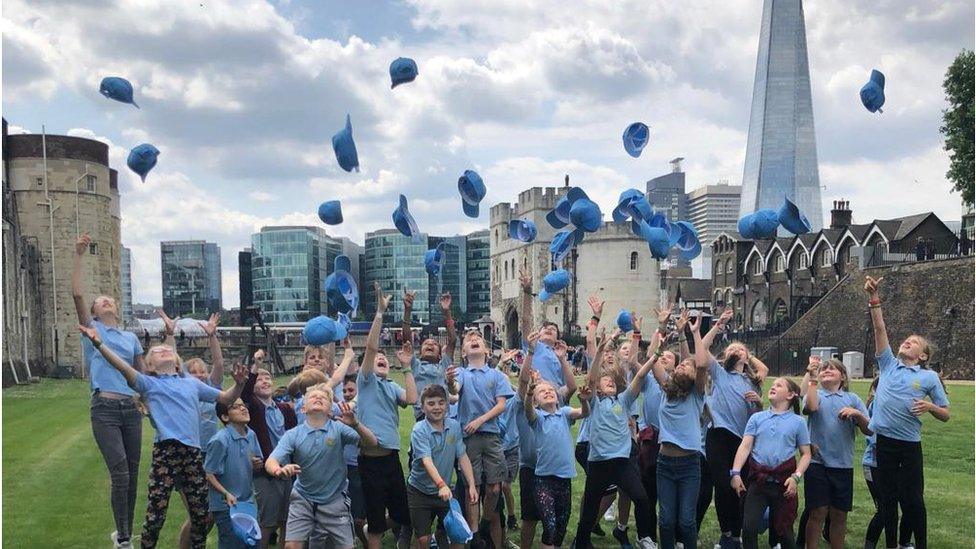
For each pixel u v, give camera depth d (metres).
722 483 7.36
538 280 67.00
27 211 48.41
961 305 35.16
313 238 100.44
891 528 7.38
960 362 33.66
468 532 6.18
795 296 57.78
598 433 7.09
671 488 6.98
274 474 5.99
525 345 7.77
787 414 6.76
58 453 13.77
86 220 50.00
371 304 102.06
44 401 27.06
